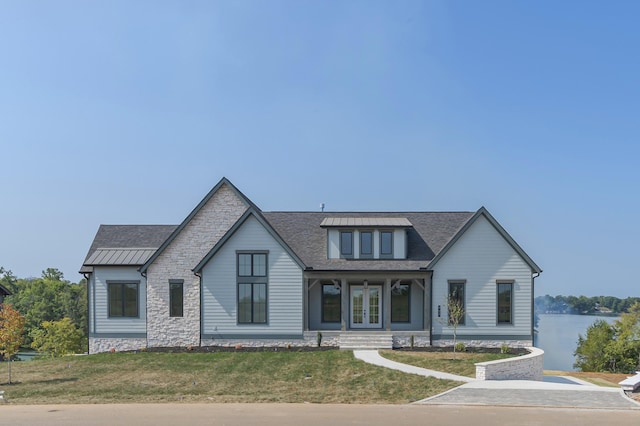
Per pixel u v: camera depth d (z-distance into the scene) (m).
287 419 13.12
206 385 17.98
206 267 26.73
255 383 18.27
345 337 26.08
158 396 16.31
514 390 16.95
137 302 28.31
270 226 26.70
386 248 27.95
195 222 28.08
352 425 12.50
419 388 17.30
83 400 15.76
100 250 29.41
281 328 26.50
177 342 27.36
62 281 85.19
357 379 18.70
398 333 26.41
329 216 30.62
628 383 16.91
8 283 89.88
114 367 21.44
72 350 44.56
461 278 26.81
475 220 27.00
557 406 14.76
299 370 20.38
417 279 27.19
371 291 28.25
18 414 13.80
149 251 29.27
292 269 26.64
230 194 28.27
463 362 21.75
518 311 26.62
